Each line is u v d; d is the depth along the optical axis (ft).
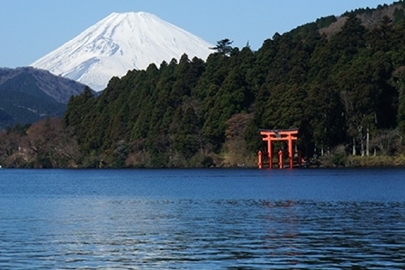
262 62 602.44
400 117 487.20
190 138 550.77
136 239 156.25
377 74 493.77
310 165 502.38
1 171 634.02
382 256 133.18
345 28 581.94
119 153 597.52
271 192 292.61
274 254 136.15
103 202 257.96
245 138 514.27
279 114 499.51
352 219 187.42
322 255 134.72
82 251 141.38
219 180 390.21
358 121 494.59
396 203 233.35
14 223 187.01
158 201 258.57
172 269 124.47
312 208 220.02
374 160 488.02
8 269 125.18
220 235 160.56
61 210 225.76
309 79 556.10
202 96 590.55
